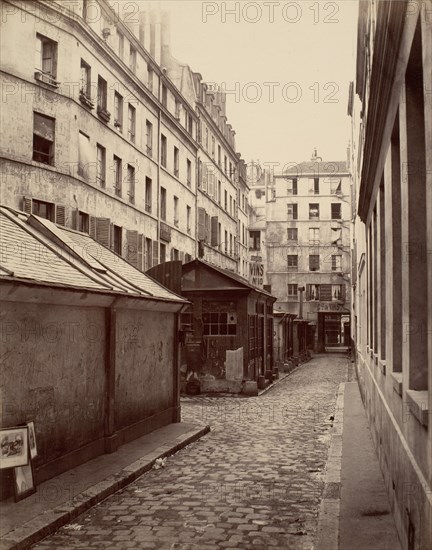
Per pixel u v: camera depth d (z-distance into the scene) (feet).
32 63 76.95
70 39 81.20
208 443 41.73
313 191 233.76
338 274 228.22
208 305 82.02
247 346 81.00
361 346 69.92
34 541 21.26
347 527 21.91
